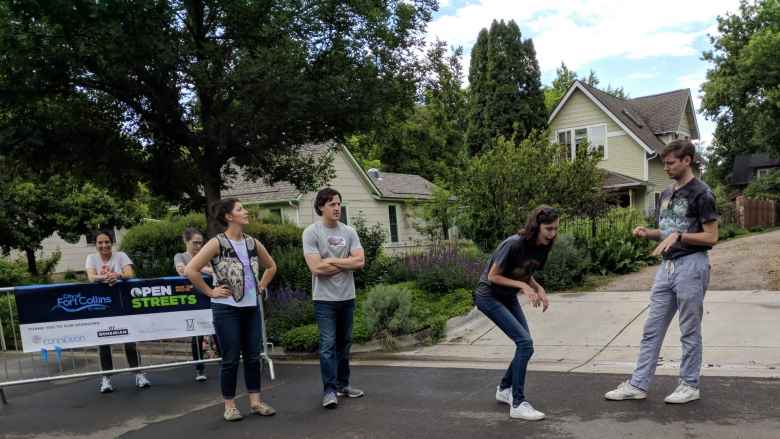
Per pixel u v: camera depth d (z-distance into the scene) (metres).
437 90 10.16
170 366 6.27
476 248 11.58
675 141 4.54
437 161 37.75
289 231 12.02
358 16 8.49
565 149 13.23
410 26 9.10
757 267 10.18
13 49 7.02
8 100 7.57
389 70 9.01
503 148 12.02
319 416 4.90
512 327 4.56
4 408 5.83
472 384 5.61
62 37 7.30
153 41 7.36
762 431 3.89
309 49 8.27
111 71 7.60
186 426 4.86
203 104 8.74
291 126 8.77
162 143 9.07
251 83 7.78
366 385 5.85
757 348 5.79
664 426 4.09
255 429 4.67
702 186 4.43
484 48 26.45
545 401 4.87
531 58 26.20
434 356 6.81
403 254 11.48
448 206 19.08
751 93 27.66
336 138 9.55
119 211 19.41
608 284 10.27
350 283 5.24
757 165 43.75
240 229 5.00
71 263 24.70
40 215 17.59
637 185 23.92
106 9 6.88
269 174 10.33
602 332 7.09
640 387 4.68
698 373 4.55
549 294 9.85
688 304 4.45
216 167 9.29
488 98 25.98
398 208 28.88
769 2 27.61
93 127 8.59
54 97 8.24
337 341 5.34
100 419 5.24
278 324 8.23
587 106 26.45
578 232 11.70
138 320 6.39
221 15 8.48
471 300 8.73
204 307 6.64
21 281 13.25
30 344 6.09
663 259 4.64
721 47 29.11
